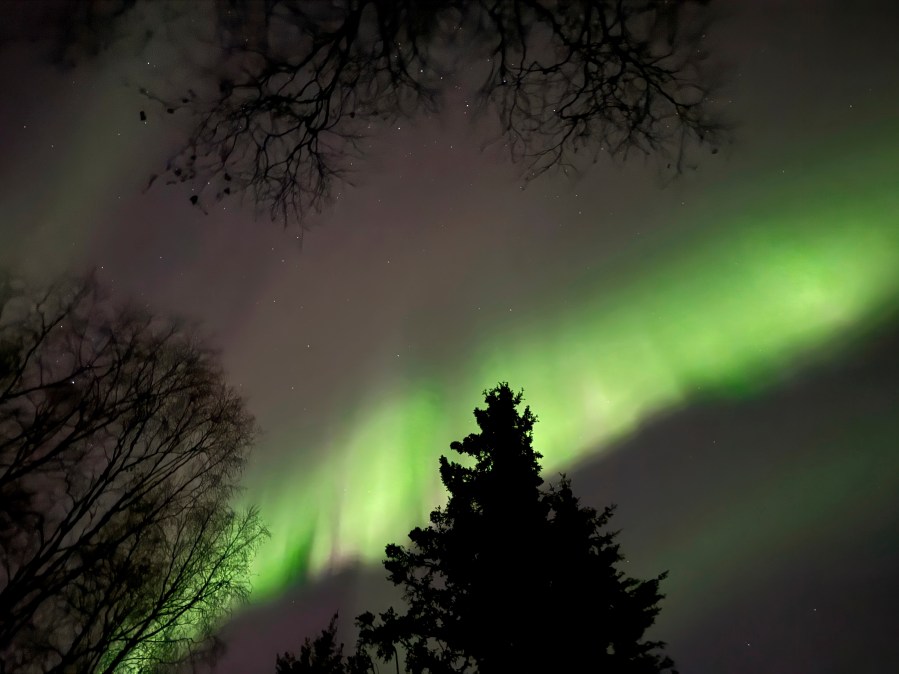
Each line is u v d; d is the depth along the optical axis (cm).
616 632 732
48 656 784
